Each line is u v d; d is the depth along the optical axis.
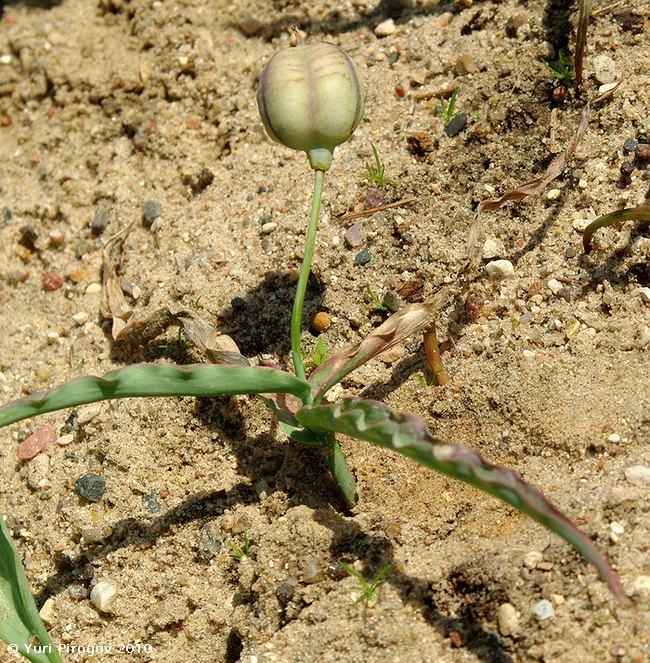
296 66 0.27
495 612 0.26
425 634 0.27
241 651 0.28
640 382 0.29
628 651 0.25
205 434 0.31
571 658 0.26
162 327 0.33
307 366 0.32
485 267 0.31
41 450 0.32
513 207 0.32
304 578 0.28
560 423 0.29
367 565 0.28
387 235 0.33
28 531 0.31
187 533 0.30
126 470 0.31
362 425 0.25
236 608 0.29
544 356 0.30
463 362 0.31
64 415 0.33
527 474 0.29
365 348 0.28
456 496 0.29
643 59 0.33
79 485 0.31
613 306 0.30
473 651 0.26
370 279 0.32
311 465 0.30
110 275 0.34
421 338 0.31
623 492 0.27
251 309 0.33
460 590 0.27
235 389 0.27
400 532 0.28
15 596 0.28
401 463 0.30
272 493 0.30
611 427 0.28
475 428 0.30
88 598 0.30
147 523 0.30
